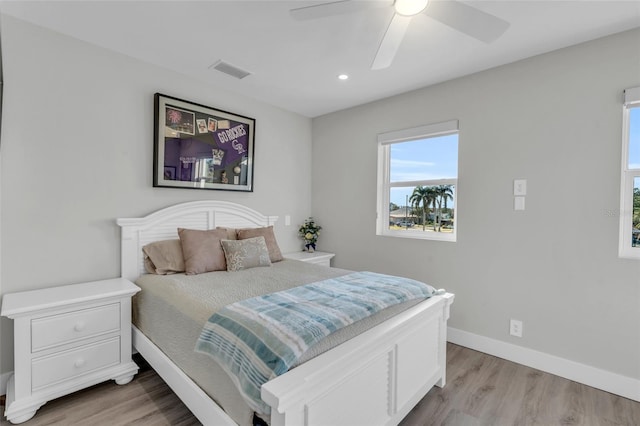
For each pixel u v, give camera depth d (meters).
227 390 1.33
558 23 1.97
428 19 1.94
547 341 2.37
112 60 2.43
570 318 2.27
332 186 3.88
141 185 2.62
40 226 2.13
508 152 2.54
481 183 2.69
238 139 3.24
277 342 1.22
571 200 2.26
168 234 2.74
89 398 1.97
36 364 1.80
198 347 1.46
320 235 4.02
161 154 2.67
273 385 1.05
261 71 2.74
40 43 2.11
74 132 2.26
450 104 2.87
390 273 3.33
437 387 2.14
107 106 2.42
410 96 3.15
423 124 3.05
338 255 3.82
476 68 2.63
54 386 1.86
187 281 2.21
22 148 2.06
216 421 1.36
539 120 2.39
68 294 2.00
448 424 1.77
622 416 1.86
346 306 1.57
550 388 2.14
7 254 2.02
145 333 2.16
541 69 2.38
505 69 2.55
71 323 1.91
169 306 1.88
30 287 2.10
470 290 2.76
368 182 3.52
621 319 2.08
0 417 1.76
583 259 2.22
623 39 2.06
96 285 2.22
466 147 2.77
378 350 1.50
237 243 2.71
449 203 2.98
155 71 2.66
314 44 2.29
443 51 2.34
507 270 2.56
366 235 3.54
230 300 1.77
